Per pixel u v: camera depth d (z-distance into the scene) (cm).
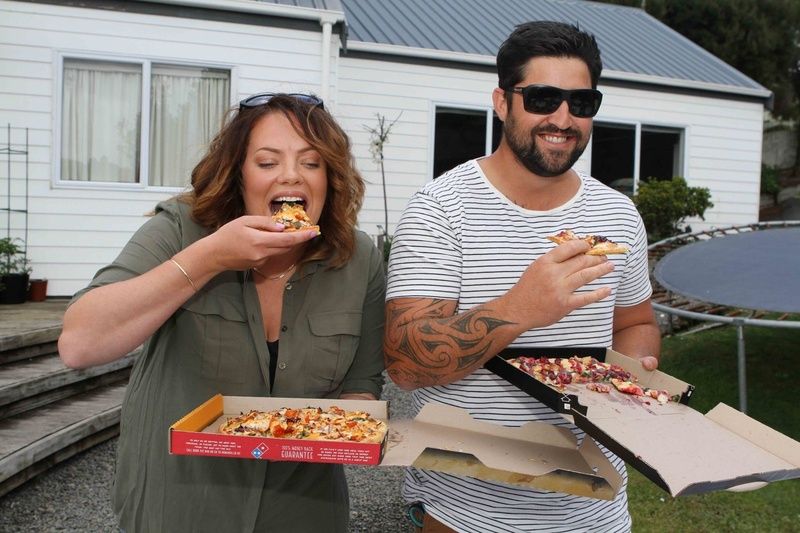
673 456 128
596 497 141
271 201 166
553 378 166
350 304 178
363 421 160
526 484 143
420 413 172
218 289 169
